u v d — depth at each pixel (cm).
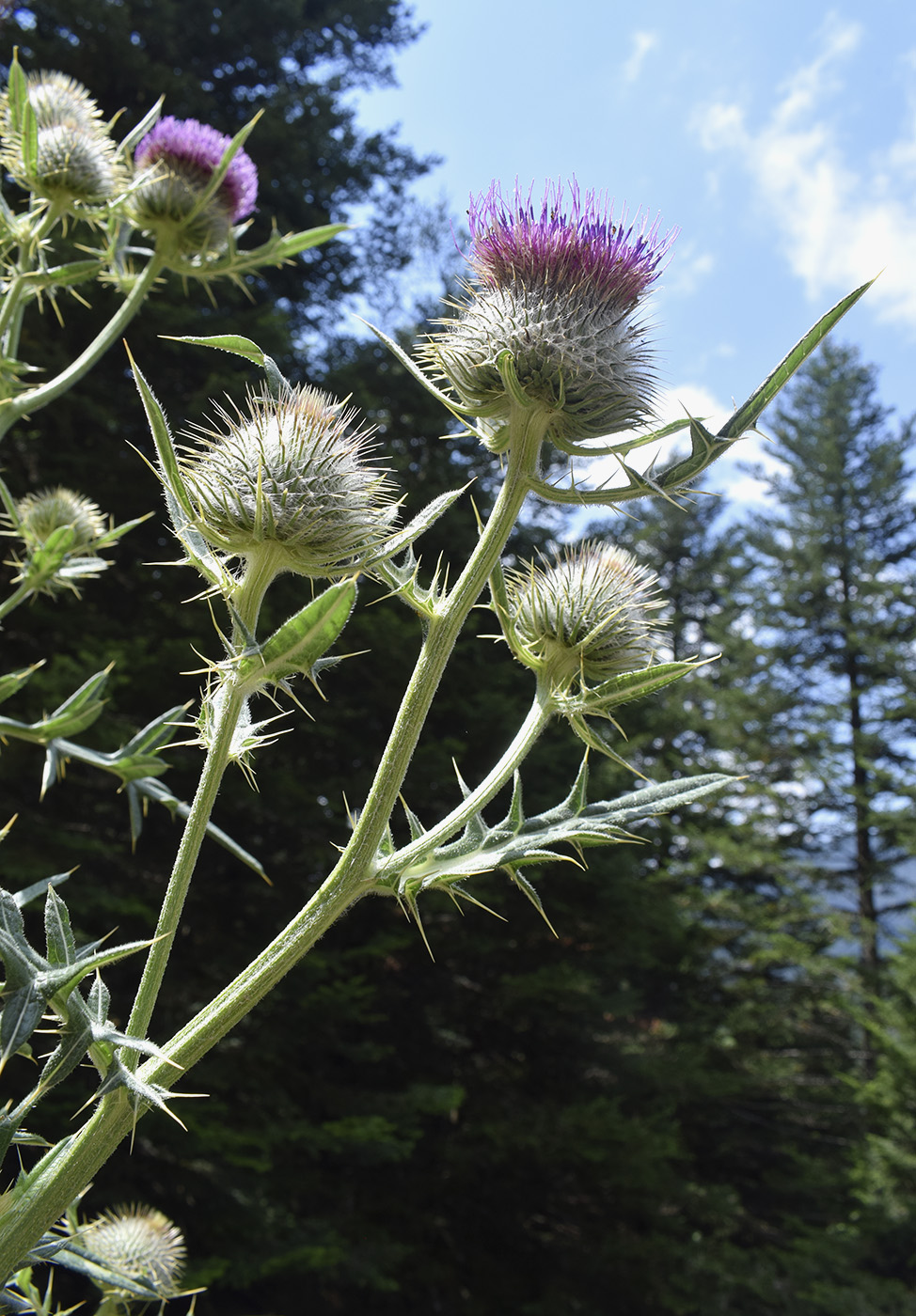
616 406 218
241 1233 1159
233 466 181
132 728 1176
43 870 1098
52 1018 137
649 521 3275
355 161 1800
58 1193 145
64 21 1396
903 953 2156
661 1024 2119
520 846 177
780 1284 1681
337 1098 1345
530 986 1459
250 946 1345
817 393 3055
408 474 1573
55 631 1281
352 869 167
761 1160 2200
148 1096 137
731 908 2442
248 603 183
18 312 354
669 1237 1656
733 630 3103
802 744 2767
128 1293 226
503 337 212
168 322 1308
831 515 2888
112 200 390
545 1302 1523
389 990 1541
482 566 190
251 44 1697
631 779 1716
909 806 2586
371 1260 1289
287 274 1677
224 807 1328
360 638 1405
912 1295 1723
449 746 1398
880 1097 2039
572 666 247
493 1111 1524
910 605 2767
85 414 1327
